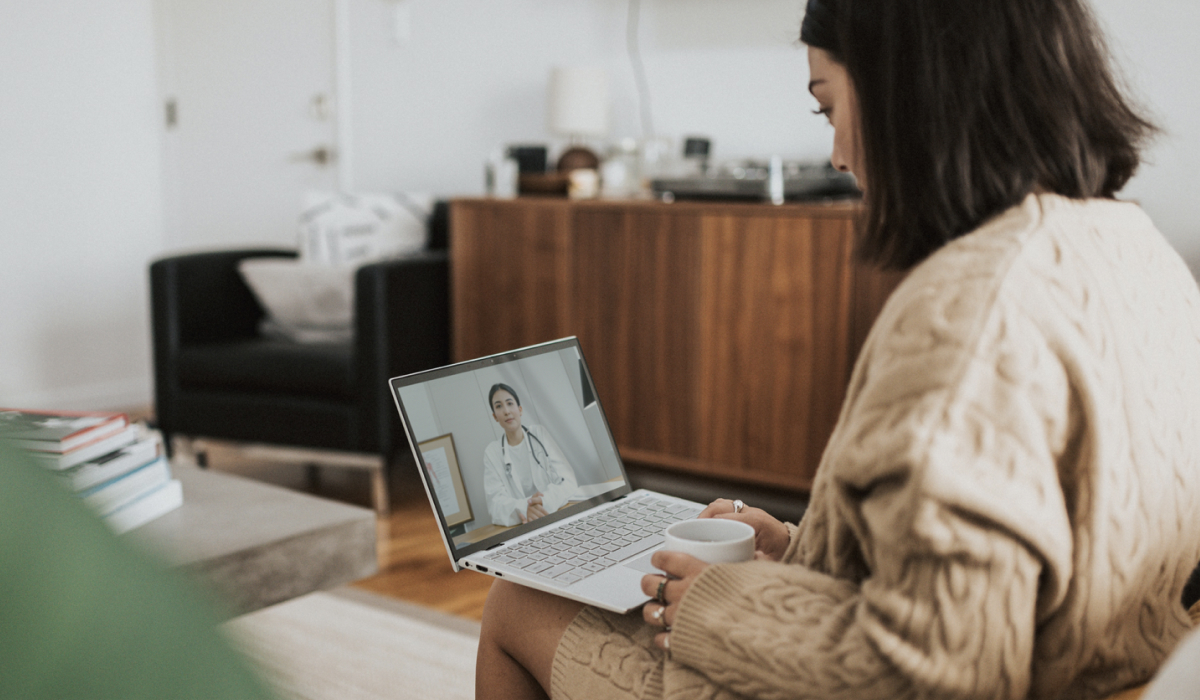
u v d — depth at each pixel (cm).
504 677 97
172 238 436
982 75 68
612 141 338
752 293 256
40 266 392
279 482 316
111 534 13
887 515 62
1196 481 73
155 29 428
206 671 12
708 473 277
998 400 62
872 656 65
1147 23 223
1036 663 68
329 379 284
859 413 66
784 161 278
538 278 293
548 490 110
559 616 92
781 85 300
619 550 100
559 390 118
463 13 365
